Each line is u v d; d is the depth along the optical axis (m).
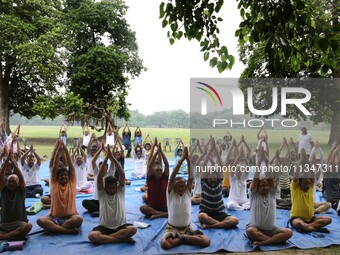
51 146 21.39
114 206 5.48
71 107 20.64
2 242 5.11
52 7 23.89
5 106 22.84
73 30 24.70
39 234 5.71
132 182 10.55
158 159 6.89
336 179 7.53
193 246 5.27
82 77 23.41
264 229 5.43
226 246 5.27
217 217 6.21
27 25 21.03
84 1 26.25
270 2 3.39
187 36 4.63
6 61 21.91
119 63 24.56
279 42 3.12
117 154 9.53
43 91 25.16
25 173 8.30
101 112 21.47
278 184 7.55
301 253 5.05
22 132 40.00
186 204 5.57
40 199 7.94
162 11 4.55
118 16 26.88
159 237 5.65
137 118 74.75
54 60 20.97
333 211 7.23
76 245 5.27
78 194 8.83
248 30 4.28
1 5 21.14
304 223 5.89
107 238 5.29
